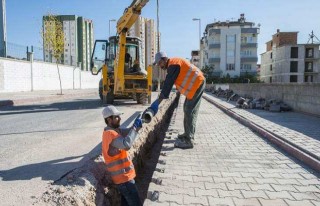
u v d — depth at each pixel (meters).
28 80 27.66
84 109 14.21
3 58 23.88
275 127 9.17
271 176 5.18
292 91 13.71
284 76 69.62
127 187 4.12
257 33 71.81
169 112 16.50
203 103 21.16
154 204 4.13
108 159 4.09
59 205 3.73
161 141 10.34
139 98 16.30
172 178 5.07
